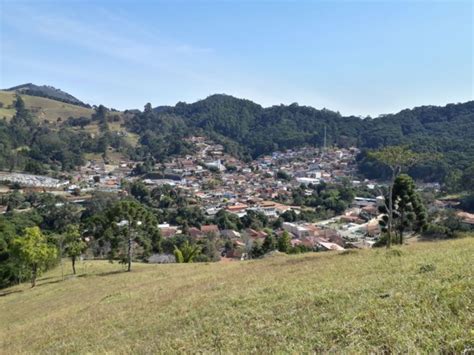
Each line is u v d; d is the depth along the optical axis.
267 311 9.48
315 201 105.62
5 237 49.41
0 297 34.03
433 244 20.88
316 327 7.24
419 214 31.23
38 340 14.20
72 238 40.69
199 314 11.17
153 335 10.21
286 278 14.88
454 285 7.66
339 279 12.10
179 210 91.12
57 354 10.87
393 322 6.34
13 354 12.81
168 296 17.00
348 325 6.74
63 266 45.44
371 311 7.18
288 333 7.30
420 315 6.45
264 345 6.97
